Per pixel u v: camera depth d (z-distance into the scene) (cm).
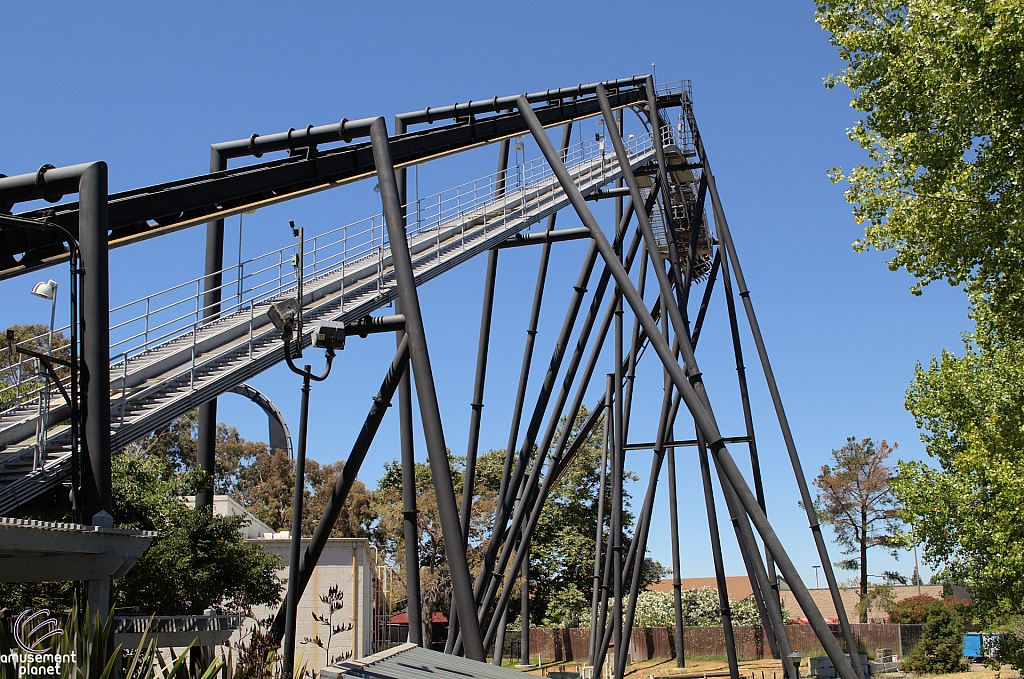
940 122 1341
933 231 1334
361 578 2989
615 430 2464
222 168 1520
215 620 1798
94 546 835
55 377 991
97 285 1017
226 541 2044
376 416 1522
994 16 1245
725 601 2444
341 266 1579
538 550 5244
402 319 1306
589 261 2100
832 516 5553
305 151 1470
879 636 4309
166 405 1156
